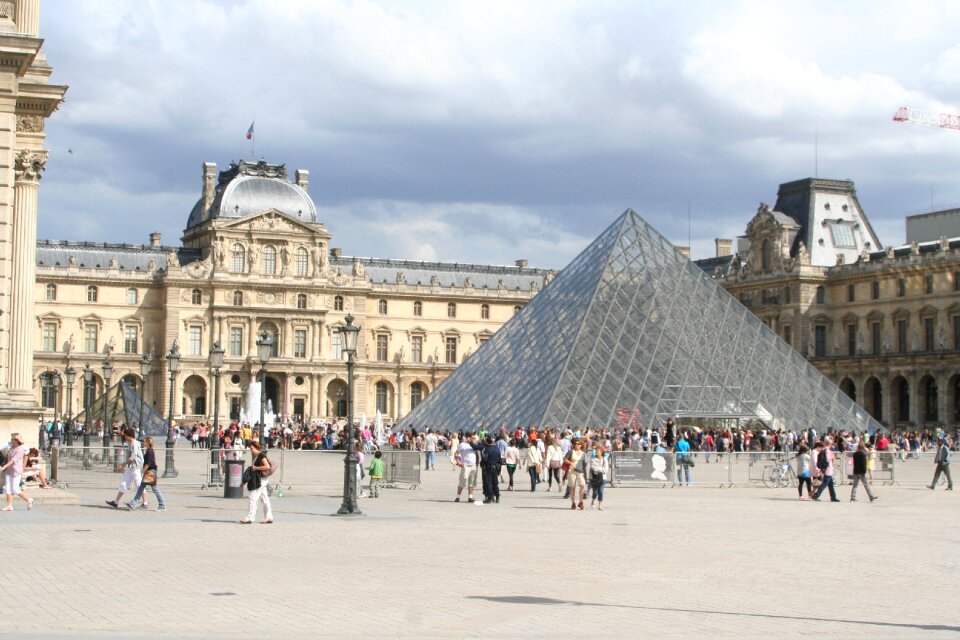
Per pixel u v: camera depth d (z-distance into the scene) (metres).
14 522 51.50
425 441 108.56
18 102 68.56
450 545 45.53
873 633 28.45
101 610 30.16
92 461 78.31
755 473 86.81
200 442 151.75
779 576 38.03
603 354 113.00
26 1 63.31
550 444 80.31
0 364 61.69
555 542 46.97
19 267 67.00
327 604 31.52
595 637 27.48
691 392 112.62
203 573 36.72
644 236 126.12
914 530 53.75
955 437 184.62
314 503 67.12
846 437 109.50
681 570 39.06
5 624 28.06
